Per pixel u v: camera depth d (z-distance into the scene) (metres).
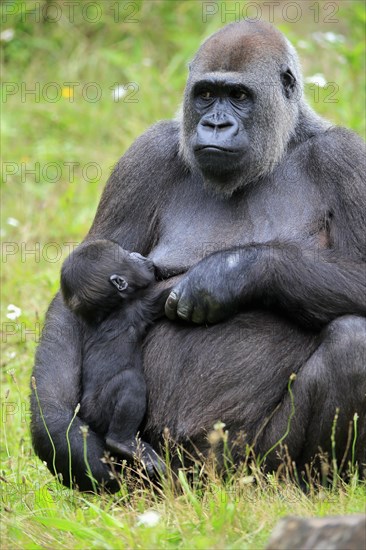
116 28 29.56
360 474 12.46
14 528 11.23
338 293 12.31
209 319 12.49
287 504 11.23
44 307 19.25
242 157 12.97
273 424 12.43
